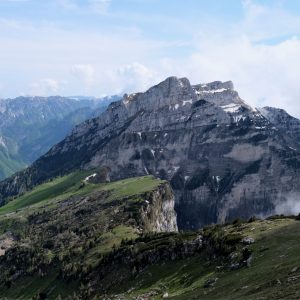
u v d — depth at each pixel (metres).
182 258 175.12
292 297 84.62
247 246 138.88
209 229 194.12
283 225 150.75
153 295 151.62
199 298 116.00
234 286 112.25
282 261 113.50
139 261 195.62
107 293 193.25
